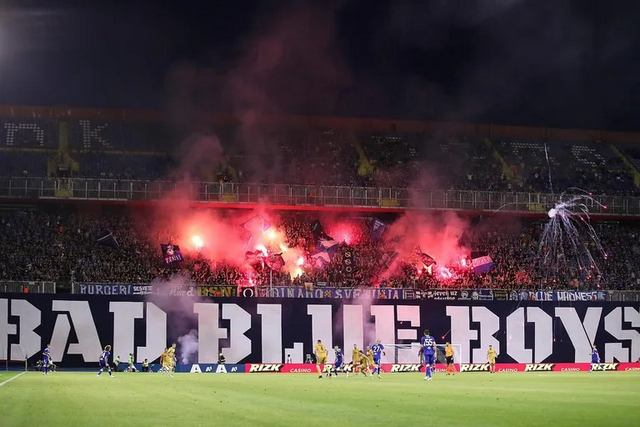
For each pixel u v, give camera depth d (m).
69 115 83.88
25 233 69.56
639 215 77.69
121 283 63.25
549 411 23.36
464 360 66.56
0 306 59.31
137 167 77.75
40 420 21.06
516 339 67.81
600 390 35.16
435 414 22.53
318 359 50.91
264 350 63.47
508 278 74.31
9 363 59.06
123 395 31.41
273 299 64.19
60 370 59.88
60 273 67.19
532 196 76.69
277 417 21.83
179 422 20.52
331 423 20.06
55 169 75.62
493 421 20.38
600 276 75.75
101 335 60.97
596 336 69.50
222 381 44.78
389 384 41.22
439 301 66.94
